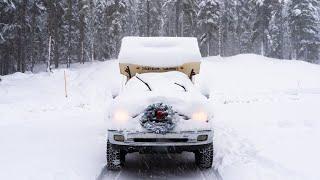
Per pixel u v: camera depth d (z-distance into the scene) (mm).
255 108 14875
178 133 6266
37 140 9469
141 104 6430
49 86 27219
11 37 43281
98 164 7301
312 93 21516
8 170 6824
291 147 7805
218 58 42875
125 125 6312
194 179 6484
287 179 5953
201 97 6863
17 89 24953
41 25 52000
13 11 41156
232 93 24266
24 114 14500
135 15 70375
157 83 7484
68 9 51625
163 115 6230
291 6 61438
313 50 63500
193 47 9047
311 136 8773
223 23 65125
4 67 54438
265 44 63500
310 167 6379
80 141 9359
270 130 9867
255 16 60375
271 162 6832
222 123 11516
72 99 20328
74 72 34969
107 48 57469
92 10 52219
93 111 15625
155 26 68125
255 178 6172
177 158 8016
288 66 36531
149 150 6391
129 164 7531
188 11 54031
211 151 6820
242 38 74812
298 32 61062
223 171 6801
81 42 54531
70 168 6961
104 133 10422
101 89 24250
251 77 31531
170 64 8812
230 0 64562
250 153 7691
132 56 8828
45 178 6379
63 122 12477
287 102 16734
